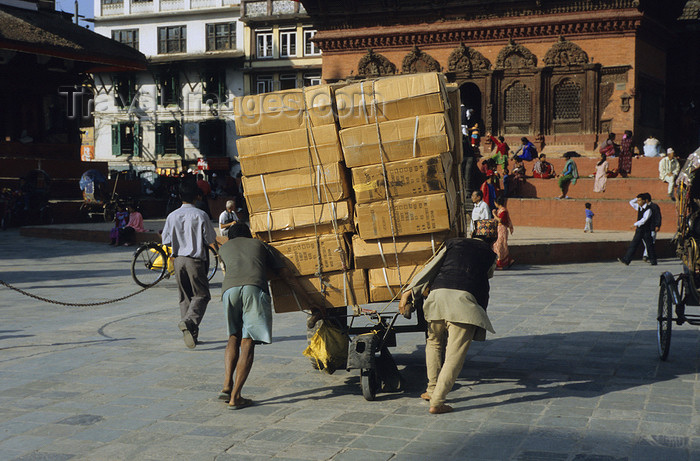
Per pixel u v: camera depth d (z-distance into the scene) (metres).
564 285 13.80
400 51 34.44
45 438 5.36
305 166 6.54
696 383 6.64
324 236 6.58
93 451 5.07
